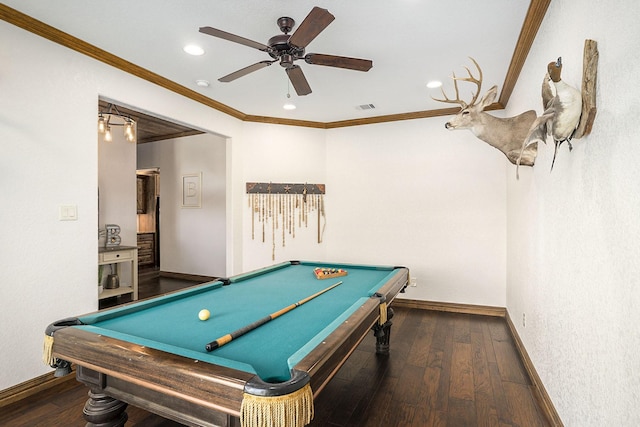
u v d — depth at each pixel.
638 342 1.06
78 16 2.21
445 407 2.09
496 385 2.36
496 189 3.98
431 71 3.07
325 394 2.25
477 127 2.48
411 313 4.06
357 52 2.70
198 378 1.03
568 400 1.70
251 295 2.21
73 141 2.51
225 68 3.01
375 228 4.54
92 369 1.26
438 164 4.23
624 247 1.15
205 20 2.27
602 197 1.31
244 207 4.45
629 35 1.09
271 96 3.73
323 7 2.11
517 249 3.10
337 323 1.47
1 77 2.12
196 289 2.22
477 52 2.71
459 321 3.75
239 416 0.96
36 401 2.17
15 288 2.19
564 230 1.76
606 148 1.27
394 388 2.32
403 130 4.40
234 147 4.32
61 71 2.44
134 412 2.05
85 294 2.57
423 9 2.13
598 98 1.33
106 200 4.52
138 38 2.50
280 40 2.07
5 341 2.14
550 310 2.01
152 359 1.13
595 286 1.38
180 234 6.00
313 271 3.13
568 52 1.68
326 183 4.80
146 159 6.36
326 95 3.70
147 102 3.12
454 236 4.16
